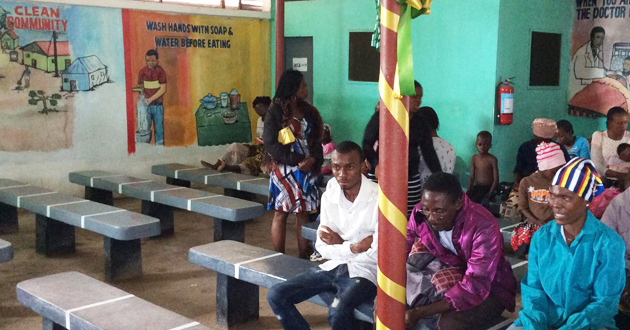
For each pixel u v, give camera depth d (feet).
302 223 17.72
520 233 16.38
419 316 9.69
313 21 30.32
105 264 16.85
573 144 22.52
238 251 13.76
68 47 25.61
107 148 27.27
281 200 17.20
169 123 29.27
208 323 14.16
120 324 10.15
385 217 7.12
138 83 27.94
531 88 25.34
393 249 7.15
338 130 30.09
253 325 14.06
